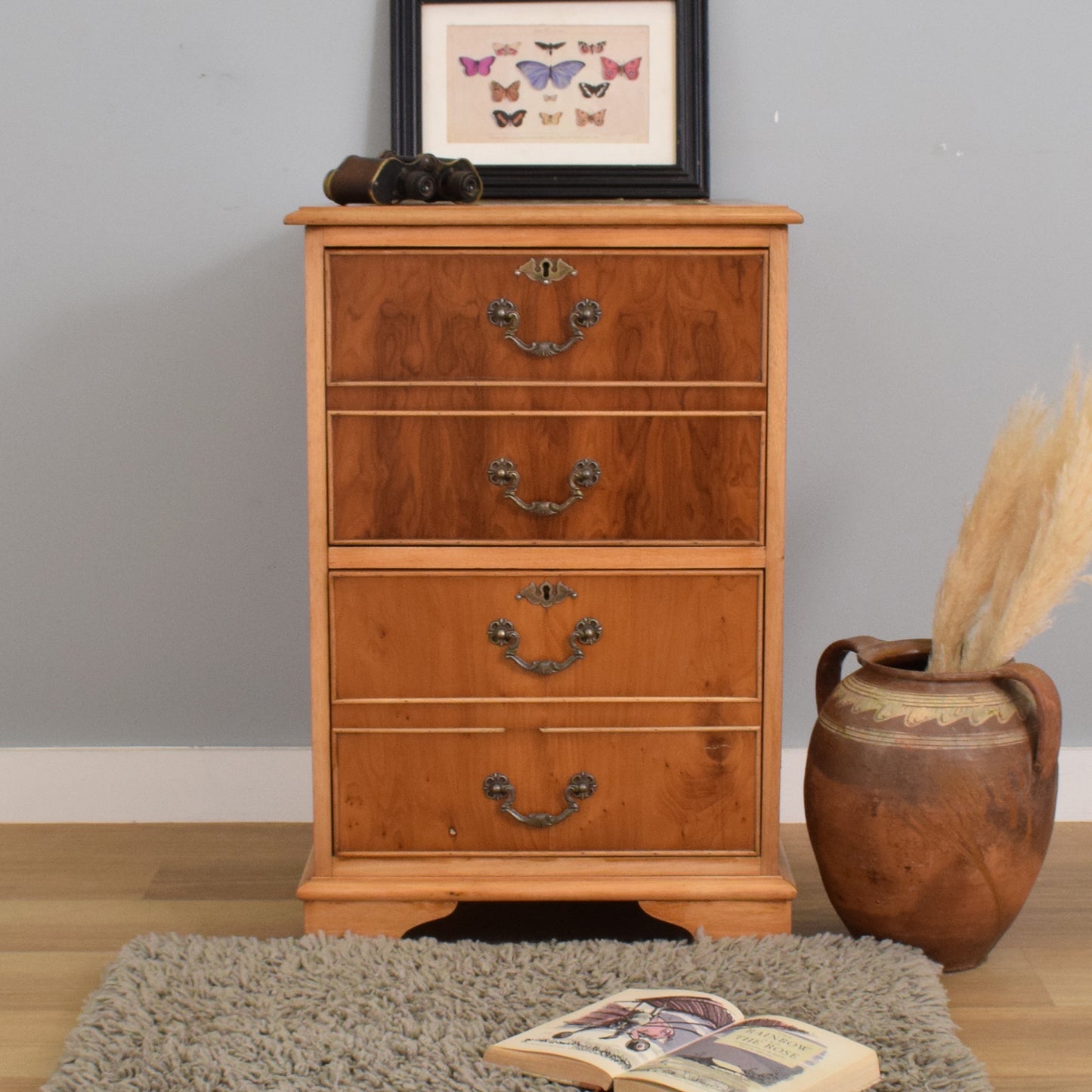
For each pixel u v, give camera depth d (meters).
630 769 1.56
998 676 1.49
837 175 1.89
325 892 1.56
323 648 1.54
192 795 2.02
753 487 1.51
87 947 1.60
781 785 2.02
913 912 1.50
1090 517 1.44
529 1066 1.29
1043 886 1.78
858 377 1.94
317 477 1.51
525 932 1.67
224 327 1.93
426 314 1.49
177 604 1.99
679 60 1.84
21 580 1.98
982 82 1.88
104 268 1.91
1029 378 1.93
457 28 1.86
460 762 1.56
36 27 1.87
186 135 1.89
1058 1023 1.43
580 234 1.47
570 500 1.50
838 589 1.98
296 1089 1.27
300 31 1.87
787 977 1.47
